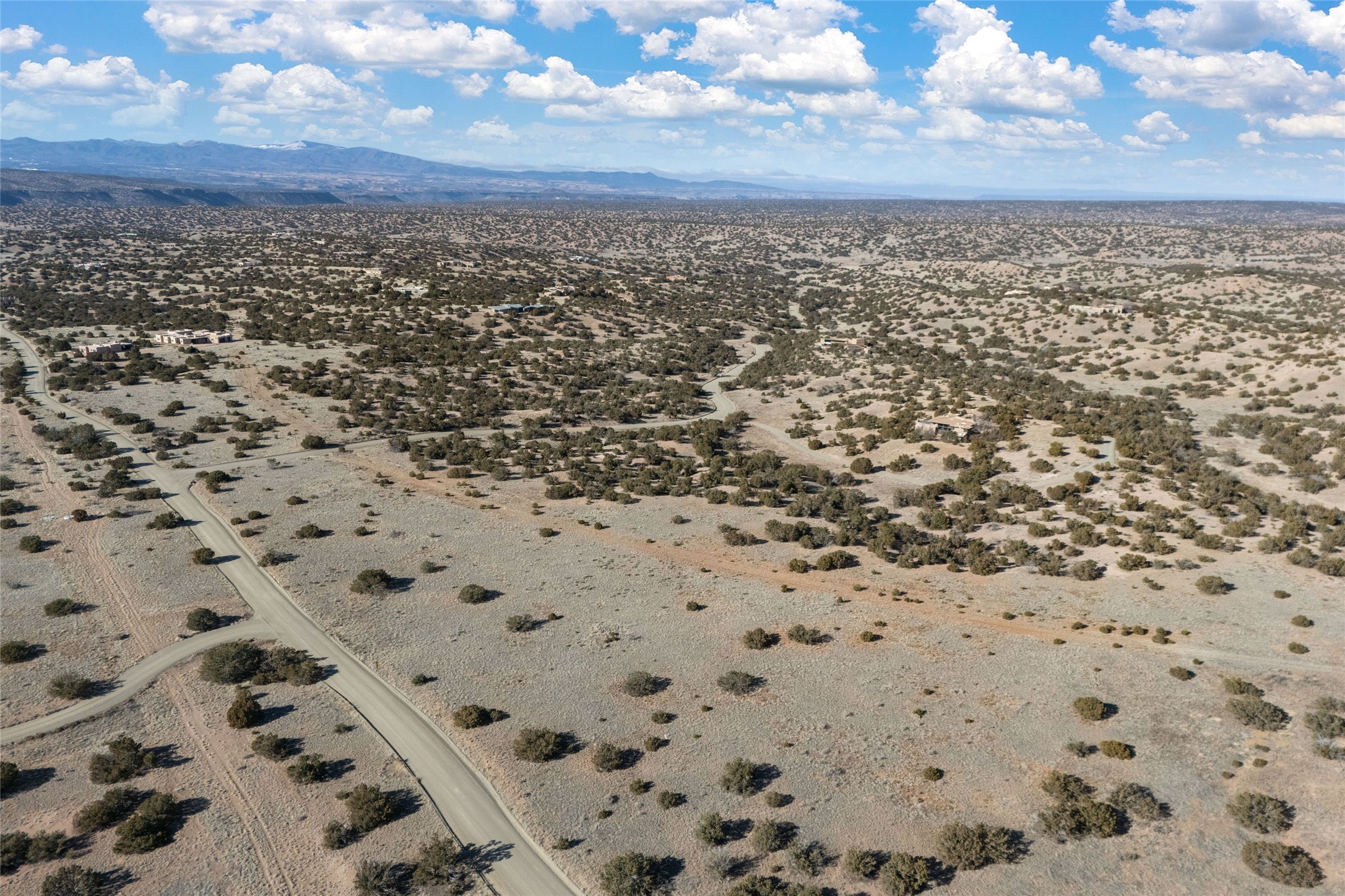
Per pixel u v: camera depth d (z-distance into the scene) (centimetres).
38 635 5631
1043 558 6856
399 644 5703
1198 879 3612
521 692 5128
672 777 4359
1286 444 9319
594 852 3859
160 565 6800
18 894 3572
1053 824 3891
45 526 7462
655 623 6003
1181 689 4975
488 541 7531
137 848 3775
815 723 4788
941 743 4584
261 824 4006
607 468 9888
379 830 3988
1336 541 6744
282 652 5481
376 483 9081
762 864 3772
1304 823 3888
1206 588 6141
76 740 4597
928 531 7738
